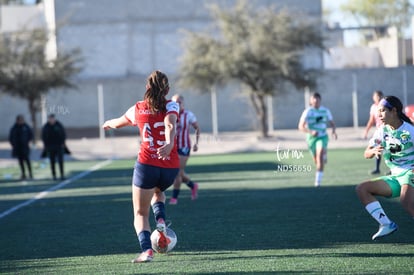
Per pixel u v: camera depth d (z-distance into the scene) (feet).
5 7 337.93
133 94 274.98
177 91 262.67
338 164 136.87
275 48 211.82
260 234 59.52
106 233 63.62
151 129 45.80
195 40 220.43
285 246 53.26
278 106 262.88
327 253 49.70
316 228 61.57
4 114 268.62
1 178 140.87
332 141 200.54
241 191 96.89
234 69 211.61
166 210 78.69
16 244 59.57
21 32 233.55
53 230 67.00
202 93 224.53
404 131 46.57
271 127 227.81
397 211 70.38
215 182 112.57
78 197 97.71
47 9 317.83
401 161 47.62
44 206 88.53
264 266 45.80
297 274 42.93
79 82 272.92
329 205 77.25
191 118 85.81
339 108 254.06
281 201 83.05
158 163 45.85
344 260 46.88
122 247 55.88
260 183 107.86
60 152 129.39
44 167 165.07
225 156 176.55
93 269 46.98
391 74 245.65
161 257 50.62
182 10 302.45
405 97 215.72
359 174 115.24
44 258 52.39
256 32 212.84
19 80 224.33
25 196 103.30
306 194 89.51
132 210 79.97
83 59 244.22
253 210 75.82
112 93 274.16
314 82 219.20
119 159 182.91
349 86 253.03
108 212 79.20
